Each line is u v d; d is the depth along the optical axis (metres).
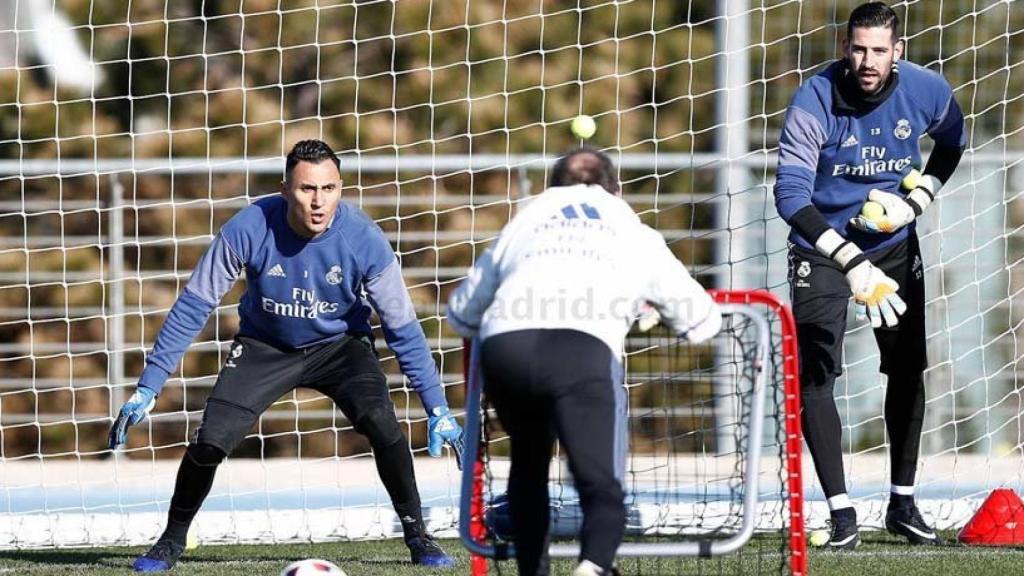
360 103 46.19
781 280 34.19
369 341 21.70
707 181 42.19
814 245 20.56
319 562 18.06
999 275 34.03
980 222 33.84
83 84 46.47
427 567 21.47
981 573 20.12
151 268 43.81
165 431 42.09
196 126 46.03
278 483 31.91
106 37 46.56
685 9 47.66
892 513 23.38
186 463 20.97
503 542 16.69
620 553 15.45
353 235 20.48
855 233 22.05
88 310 41.78
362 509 27.12
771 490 25.05
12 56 46.53
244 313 21.30
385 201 30.83
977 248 31.50
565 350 14.87
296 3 46.34
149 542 26.17
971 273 34.03
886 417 23.28
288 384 21.25
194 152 45.16
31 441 42.09
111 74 46.62
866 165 21.70
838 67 21.53
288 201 20.03
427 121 45.94
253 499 29.67
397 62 46.41
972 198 31.25
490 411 18.83
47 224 44.31
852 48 20.67
